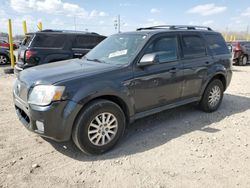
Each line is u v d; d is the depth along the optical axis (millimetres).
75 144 3414
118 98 3619
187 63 4586
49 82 3154
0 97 6344
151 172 3053
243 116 5180
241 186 2805
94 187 2764
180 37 4602
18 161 3246
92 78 3355
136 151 3580
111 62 4008
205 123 4711
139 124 4613
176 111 5383
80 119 3215
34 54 7445
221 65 5316
